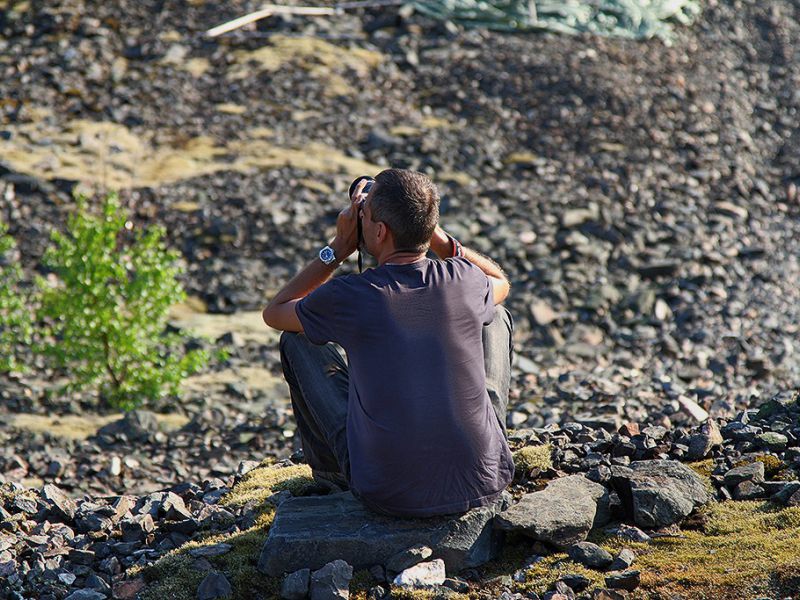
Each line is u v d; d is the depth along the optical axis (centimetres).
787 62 6656
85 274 3225
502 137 5375
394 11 6475
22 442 2986
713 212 4903
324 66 5828
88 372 3288
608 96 5712
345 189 4803
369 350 1341
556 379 3466
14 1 6109
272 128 5275
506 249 4419
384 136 5244
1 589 1480
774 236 4784
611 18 6675
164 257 3406
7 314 3372
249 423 3194
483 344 1585
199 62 5812
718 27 6906
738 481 1600
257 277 4256
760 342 3853
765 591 1249
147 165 4875
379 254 1402
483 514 1418
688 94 5922
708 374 3588
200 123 5278
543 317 4044
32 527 1741
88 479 2792
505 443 1449
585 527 1425
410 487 1358
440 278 1367
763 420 1972
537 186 4934
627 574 1302
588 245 4519
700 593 1270
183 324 3903
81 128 5084
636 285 4319
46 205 4447
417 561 1373
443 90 5747
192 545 1550
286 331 1473
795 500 1494
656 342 3891
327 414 1464
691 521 1498
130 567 1536
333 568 1339
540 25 6462
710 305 4166
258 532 1572
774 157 5606
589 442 1884
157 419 3198
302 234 4497
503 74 5878
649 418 2562
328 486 1661
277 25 6234
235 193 4684
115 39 5934
